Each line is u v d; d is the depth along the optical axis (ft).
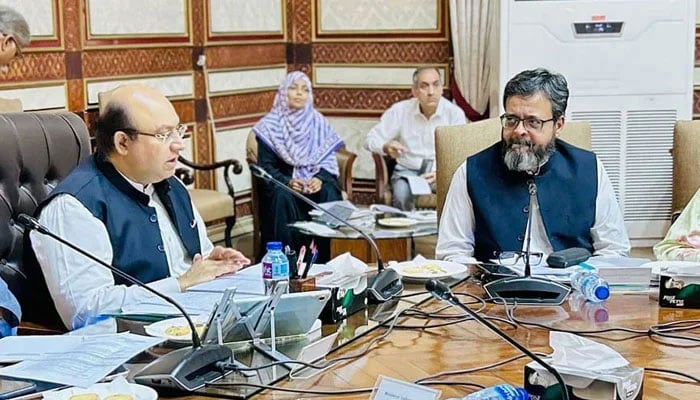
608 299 6.71
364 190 19.99
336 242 12.78
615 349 5.54
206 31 17.63
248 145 17.13
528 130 8.02
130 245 7.39
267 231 16.55
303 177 16.58
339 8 19.52
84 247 7.06
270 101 19.71
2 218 7.71
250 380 5.01
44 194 8.11
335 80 19.84
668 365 5.24
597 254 8.30
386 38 19.26
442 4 18.69
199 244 8.18
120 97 7.36
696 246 7.89
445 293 5.32
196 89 17.53
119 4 15.55
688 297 6.42
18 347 5.56
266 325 5.66
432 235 12.07
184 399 4.80
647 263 7.21
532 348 5.56
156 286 6.86
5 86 13.44
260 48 19.21
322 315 6.11
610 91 15.76
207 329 5.45
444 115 16.55
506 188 8.39
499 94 15.92
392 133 16.76
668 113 15.85
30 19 13.78
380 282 6.72
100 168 7.50
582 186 8.39
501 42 15.71
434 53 18.94
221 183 18.34
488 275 7.32
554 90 8.04
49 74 14.28
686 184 9.67
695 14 16.05
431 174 15.99
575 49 15.65
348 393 4.85
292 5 19.84
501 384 4.86
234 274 7.23
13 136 7.89
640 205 16.14
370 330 5.99
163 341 5.57
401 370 5.21
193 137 17.54
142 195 7.59
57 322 7.45
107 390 4.74
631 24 15.56
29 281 7.41
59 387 4.86
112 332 5.94
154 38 16.38
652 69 15.70
